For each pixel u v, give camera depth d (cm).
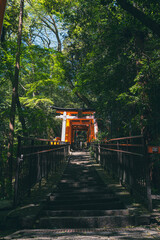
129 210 366
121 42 780
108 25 839
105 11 884
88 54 1198
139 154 401
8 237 274
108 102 1006
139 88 692
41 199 435
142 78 713
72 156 1712
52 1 1302
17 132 1283
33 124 987
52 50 1054
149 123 670
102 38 945
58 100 2745
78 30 1295
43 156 604
